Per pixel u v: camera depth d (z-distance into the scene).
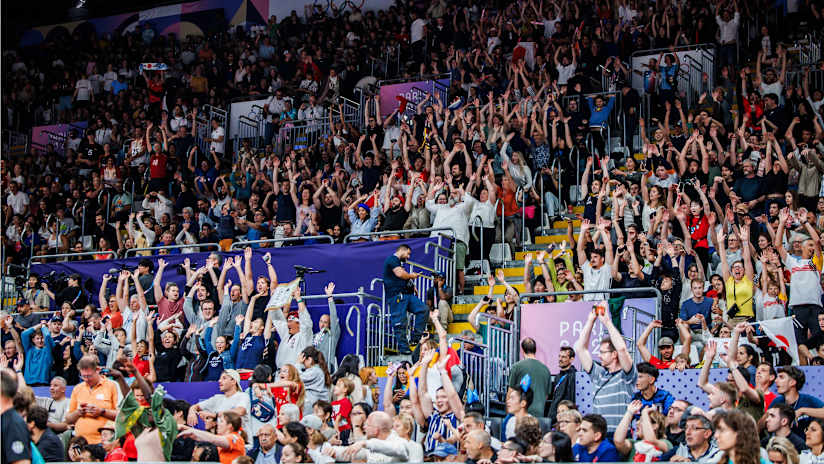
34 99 28.78
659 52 21.92
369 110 23.86
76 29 30.55
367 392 11.55
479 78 22.92
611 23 23.16
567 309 12.13
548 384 10.96
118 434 9.69
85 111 27.45
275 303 13.59
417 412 10.67
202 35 29.16
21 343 15.19
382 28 26.69
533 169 18.55
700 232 15.10
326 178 19.64
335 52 26.52
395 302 13.91
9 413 6.78
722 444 6.61
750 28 22.25
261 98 25.34
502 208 16.38
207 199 21.20
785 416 9.03
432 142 19.62
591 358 10.83
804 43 21.48
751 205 15.95
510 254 16.58
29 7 30.97
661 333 13.17
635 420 10.11
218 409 11.06
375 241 15.76
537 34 23.59
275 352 13.66
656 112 20.81
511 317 12.95
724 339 11.48
